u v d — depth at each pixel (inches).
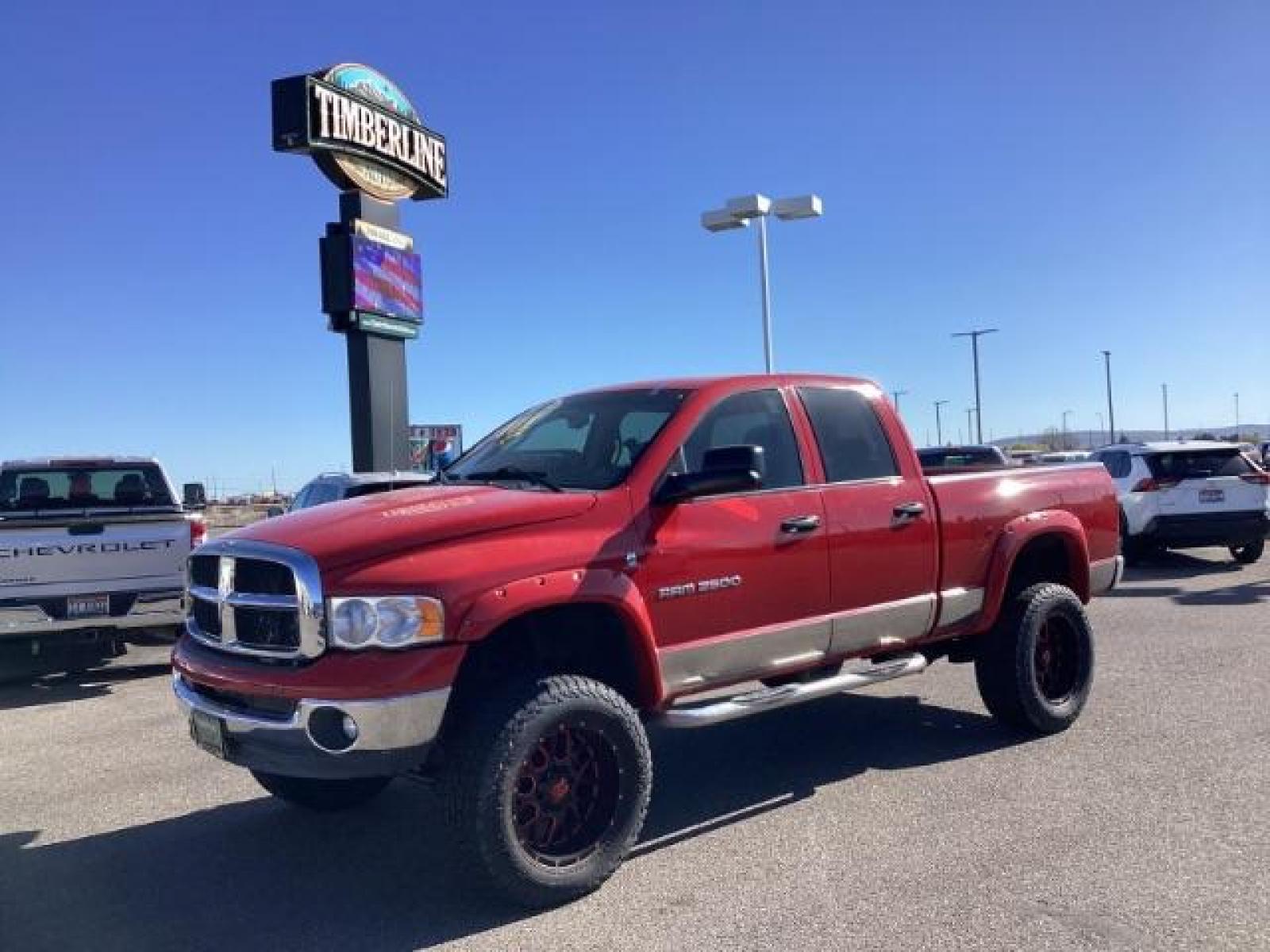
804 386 226.8
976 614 249.0
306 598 161.9
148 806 232.5
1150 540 578.6
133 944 162.6
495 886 165.5
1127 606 463.5
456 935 161.9
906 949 150.9
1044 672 263.7
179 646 193.3
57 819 225.3
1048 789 218.7
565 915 167.6
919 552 233.6
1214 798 209.6
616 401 217.6
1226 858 179.9
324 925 167.6
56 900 181.2
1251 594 487.8
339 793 221.3
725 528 198.1
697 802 220.8
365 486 448.8
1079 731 262.2
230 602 176.1
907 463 237.9
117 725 314.5
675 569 189.8
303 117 701.3
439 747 176.1
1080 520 275.4
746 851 191.5
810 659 214.8
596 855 174.1
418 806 227.6
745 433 211.6
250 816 223.3
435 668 161.0
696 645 193.3
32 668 417.7
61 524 362.0
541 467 208.1
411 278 783.1
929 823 201.6
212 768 262.2
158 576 374.0
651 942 156.6
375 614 160.4
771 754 254.2
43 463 445.4
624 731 176.1
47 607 361.4
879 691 318.0
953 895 168.4
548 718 167.3
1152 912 159.9
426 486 208.8
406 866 192.7
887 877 176.9
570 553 176.6
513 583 168.7
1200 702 286.2
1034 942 151.5
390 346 764.6
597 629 192.2
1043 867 177.9
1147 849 184.7
